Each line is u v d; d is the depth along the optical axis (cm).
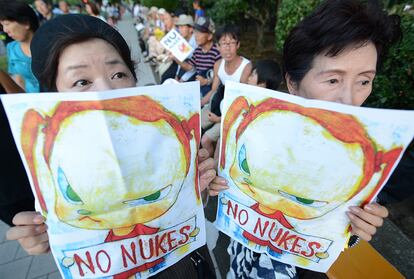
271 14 524
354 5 65
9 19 175
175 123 65
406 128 58
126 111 58
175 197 71
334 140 62
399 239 162
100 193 61
